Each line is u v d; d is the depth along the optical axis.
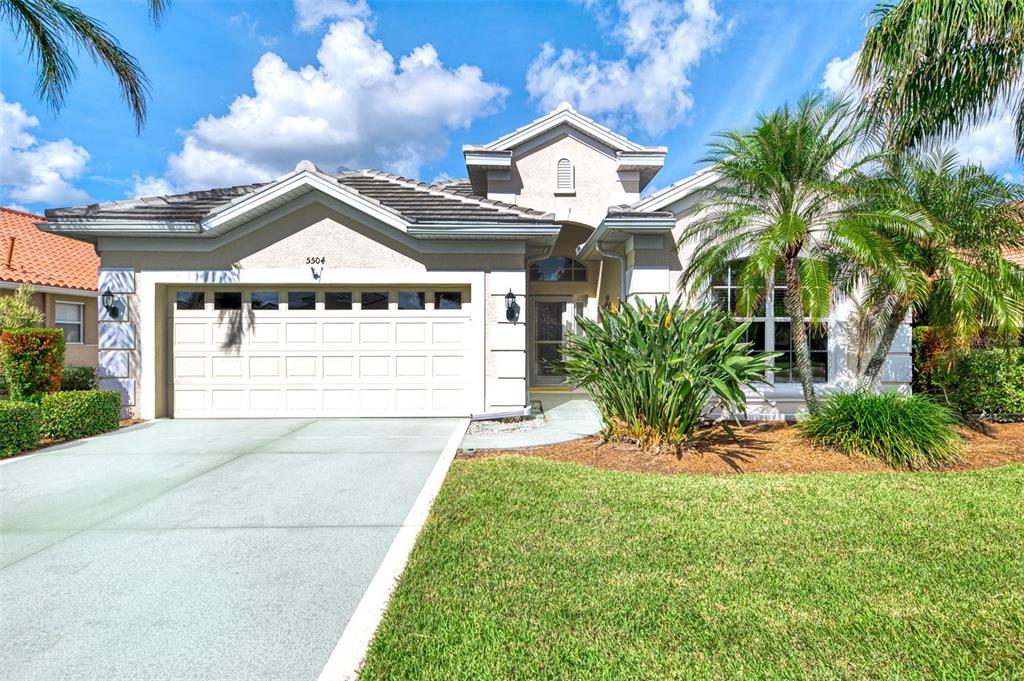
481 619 3.35
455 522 4.96
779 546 4.39
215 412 10.85
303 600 3.68
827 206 8.60
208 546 4.57
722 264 9.24
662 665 2.91
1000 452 7.71
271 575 4.05
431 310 10.97
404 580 3.85
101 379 10.48
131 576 4.03
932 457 6.98
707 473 6.73
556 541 4.51
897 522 4.89
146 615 3.50
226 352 10.87
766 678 2.80
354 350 10.95
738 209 8.51
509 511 5.22
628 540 4.52
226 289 10.88
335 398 10.95
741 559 4.16
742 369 7.29
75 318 17.52
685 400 7.38
